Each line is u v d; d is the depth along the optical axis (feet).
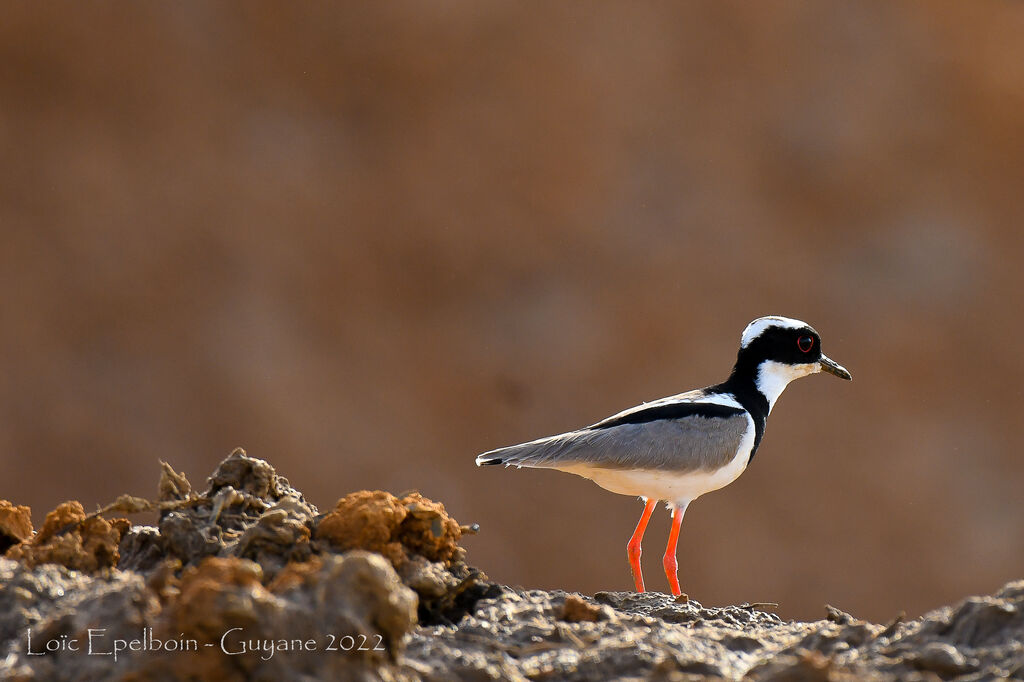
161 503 26.91
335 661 19.22
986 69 117.29
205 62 111.45
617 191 112.47
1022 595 23.45
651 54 116.88
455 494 98.99
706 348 106.83
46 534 26.00
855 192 114.01
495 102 114.52
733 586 93.76
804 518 98.02
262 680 18.90
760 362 39.93
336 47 114.21
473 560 93.97
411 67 114.62
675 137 114.73
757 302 109.09
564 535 95.61
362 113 113.91
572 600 25.44
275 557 24.85
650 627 24.97
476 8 116.16
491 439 102.83
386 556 25.17
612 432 36.52
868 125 115.96
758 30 118.11
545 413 104.01
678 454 36.42
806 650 23.76
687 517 95.04
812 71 117.60
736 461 37.81
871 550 98.12
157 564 26.04
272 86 113.09
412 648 22.44
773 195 114.11
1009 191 115.14
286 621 19.27
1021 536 100.12
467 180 111.75
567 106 114.32
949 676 21.84
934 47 117.80
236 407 100.07
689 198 112.88
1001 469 103.91
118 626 20.44
